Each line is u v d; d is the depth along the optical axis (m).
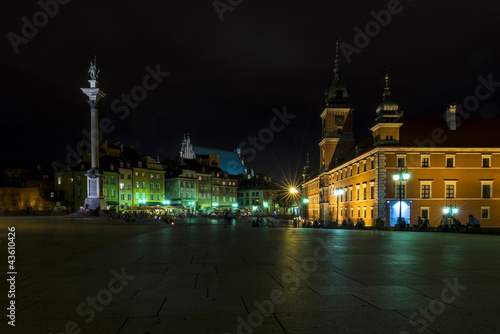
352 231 30.88
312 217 107.75
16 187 80.62
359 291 6.51
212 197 123.69
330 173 84.06
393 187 51.22
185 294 6.30
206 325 4.66
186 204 111.12
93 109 53.62
